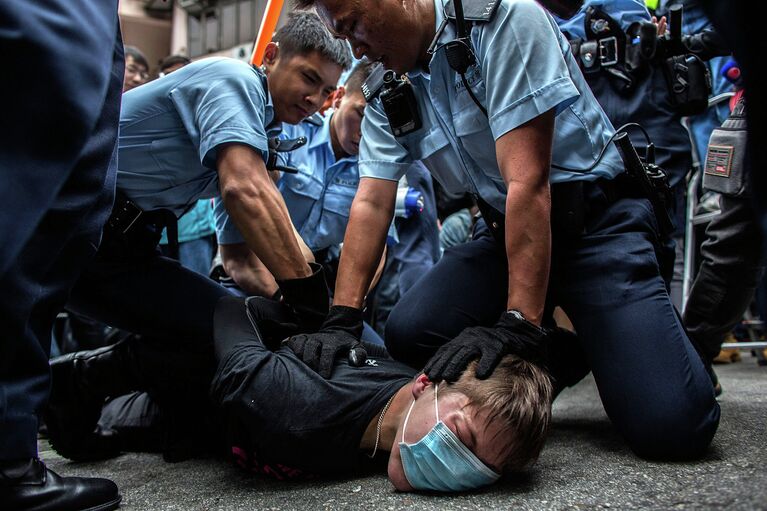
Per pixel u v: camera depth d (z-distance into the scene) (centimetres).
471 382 118
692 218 285
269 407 127
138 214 167
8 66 94
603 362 144
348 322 150
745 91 83
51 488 108
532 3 135
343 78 266
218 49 954
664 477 120
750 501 97
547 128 132
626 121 202
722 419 171
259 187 152
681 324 150
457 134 150
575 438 165
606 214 156
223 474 148
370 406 129
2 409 101
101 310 173
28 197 96
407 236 281
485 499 112
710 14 83
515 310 131
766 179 84
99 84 104
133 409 188
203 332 169
